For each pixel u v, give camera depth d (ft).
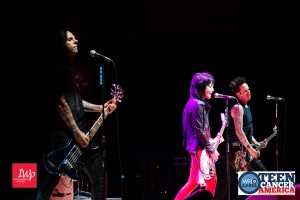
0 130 20.57
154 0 20.38
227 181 16.26
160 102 23.73
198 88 15.67
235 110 16.29
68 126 12.42
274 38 21.44
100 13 20.27
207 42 21.56
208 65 23.41
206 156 15.07
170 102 23.75
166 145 23.68
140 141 23.76
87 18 20.20
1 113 20.49
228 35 21.20
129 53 22.34
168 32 20.61
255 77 23.35
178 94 23.65
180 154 23.66
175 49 22.52
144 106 23.71
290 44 21.74
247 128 17.03
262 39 21.47
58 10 19.89
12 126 20.57
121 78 23.22
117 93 13.91
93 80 22.58
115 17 20.38
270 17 20.30
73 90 12.93
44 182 12.64
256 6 20.30
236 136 16.66
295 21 20.21
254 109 23.75
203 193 7.93
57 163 12.16
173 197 21.66
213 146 15.16
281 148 23.65
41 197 12.55
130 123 23.71
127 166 23.43
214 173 15.21
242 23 20.43
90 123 23.02
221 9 20.42
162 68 23.52
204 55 23.22
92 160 12.93
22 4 19.57
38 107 20.38
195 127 15.10
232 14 20.42
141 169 21.98
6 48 19.84
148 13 20.45
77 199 19.99
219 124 23.67
